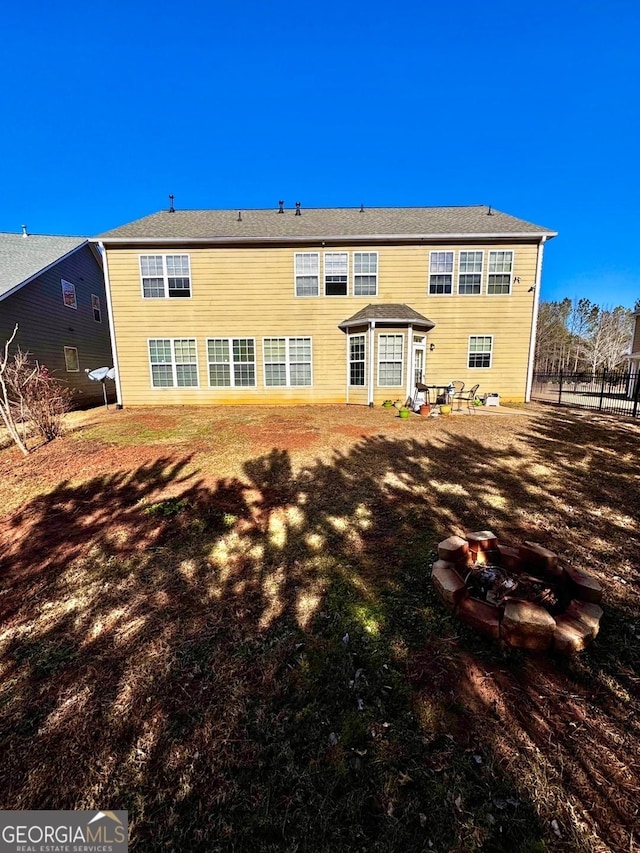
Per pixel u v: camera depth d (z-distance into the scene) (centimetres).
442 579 276
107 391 1948
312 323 1296
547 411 1177
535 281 1261
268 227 1317
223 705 207
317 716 199
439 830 150
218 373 1317
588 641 231
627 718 192
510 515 432
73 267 1680
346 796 163
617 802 157
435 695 207
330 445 754
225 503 482
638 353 2009
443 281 1273
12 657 246
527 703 201
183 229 1305
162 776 174
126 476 595
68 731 195
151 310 1284
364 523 420
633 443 759
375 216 1421
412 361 1227
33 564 358
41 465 660
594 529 393
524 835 148
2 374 766
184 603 293
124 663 238
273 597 297
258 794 165
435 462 638
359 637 251
